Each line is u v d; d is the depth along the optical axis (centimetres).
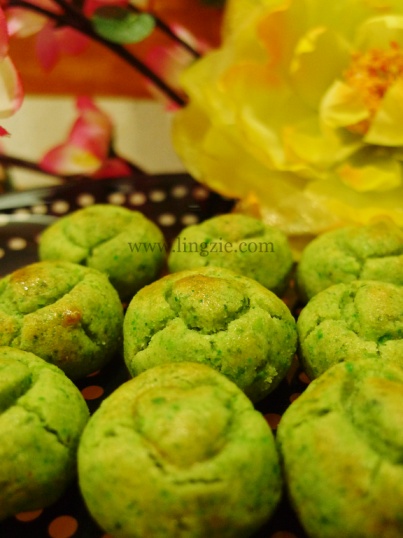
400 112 17
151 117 26
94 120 26
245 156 20
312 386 13
